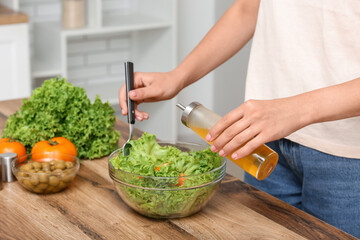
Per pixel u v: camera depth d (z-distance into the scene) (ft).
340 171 4.88
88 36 12.94
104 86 13.15
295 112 3.83
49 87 5.09
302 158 5.08
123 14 12.80
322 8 4.64
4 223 3.98
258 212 4.20
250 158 4.01
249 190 4.58
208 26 13.02
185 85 5.39
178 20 12.95
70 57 12.91
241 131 3.80
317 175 5.03
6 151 4.75
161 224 4.00
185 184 3.90
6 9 10.74
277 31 5.01
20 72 10.60
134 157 4.14
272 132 3.79
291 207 4.29
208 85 13.26
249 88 5.43
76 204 4.28
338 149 4.82
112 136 5.24
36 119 5.04
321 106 3.85
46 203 4.30
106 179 4.74
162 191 3.89
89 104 5.19
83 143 5.13
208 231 3.92
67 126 5.12
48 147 4.76
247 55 13.28
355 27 4.48
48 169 4.47
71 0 11.23
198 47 5.52
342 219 4.99
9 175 4.66
